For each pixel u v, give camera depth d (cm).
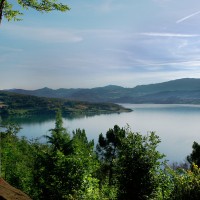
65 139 2347
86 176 2059
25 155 3541
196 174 1379
